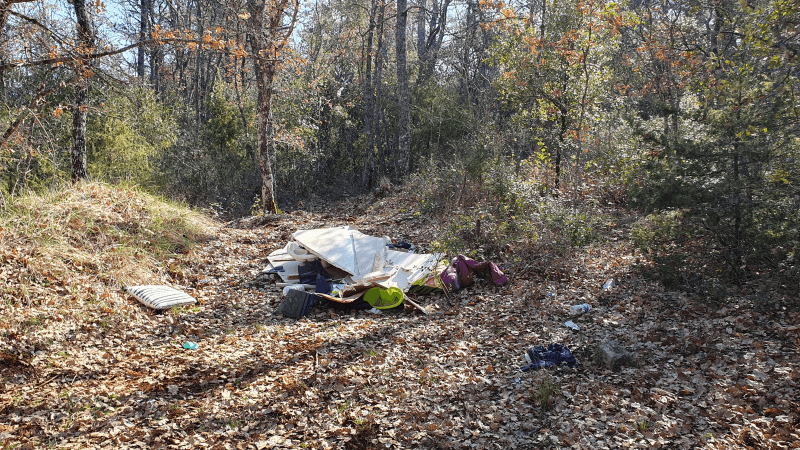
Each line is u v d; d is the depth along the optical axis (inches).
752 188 297.4
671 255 334.3
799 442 174.1
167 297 350.9
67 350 275.3
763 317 273.6
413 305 363.9
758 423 190.2
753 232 297.3
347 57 1050.7
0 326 273.1
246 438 208.2
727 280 315.3
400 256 444.8
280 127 872.9
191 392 245.6
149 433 208.7
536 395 227.3
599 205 526.0
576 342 284.8
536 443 198.2
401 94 781.3
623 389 228.8
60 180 461.1
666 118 365.4
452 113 889.5
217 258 454.3
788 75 294.4
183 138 856.3
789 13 270.2
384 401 236.7
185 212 509.0
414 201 642.8
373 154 931.3
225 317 353.7
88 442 200.7
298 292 365.1
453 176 598.2
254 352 295.9
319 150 984.9
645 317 305.3
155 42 332.5
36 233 362.3
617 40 564.4
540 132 626.5
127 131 665.0
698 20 583.2
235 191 884.0
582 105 523.5
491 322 328.2
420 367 272.1
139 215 452.4
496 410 222.8
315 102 852.6
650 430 195.3
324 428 215.5
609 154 573.3
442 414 222.4
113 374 259.6
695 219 315.6
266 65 587.5
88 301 327.6
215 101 927.0
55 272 337.1
